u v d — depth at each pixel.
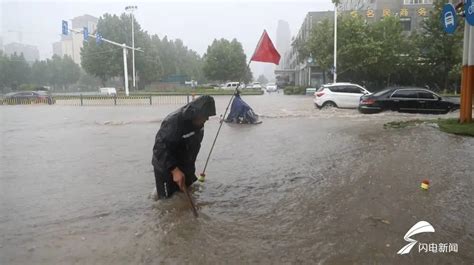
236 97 15.25
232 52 71.88
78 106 29.09
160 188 5.35
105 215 4.77
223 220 4.56
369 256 3.64
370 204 5.01
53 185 6.20
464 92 11.90
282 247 3.85
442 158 7.54
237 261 3.58
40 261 3.60
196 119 4.97
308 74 59.84
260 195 5.49
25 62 74.44
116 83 86.88
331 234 4.13
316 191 5.63
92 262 3.58
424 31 41.50
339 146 9.22
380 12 50.50
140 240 4.04
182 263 3.55
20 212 4.92
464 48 11.79
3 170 7.30
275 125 14.28
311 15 60.94
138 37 64.12
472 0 9.80
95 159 8.28
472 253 3.69
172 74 86.81
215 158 8.15
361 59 40.81
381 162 7.30
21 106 30.73
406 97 17.73
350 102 21.48
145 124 15.26
